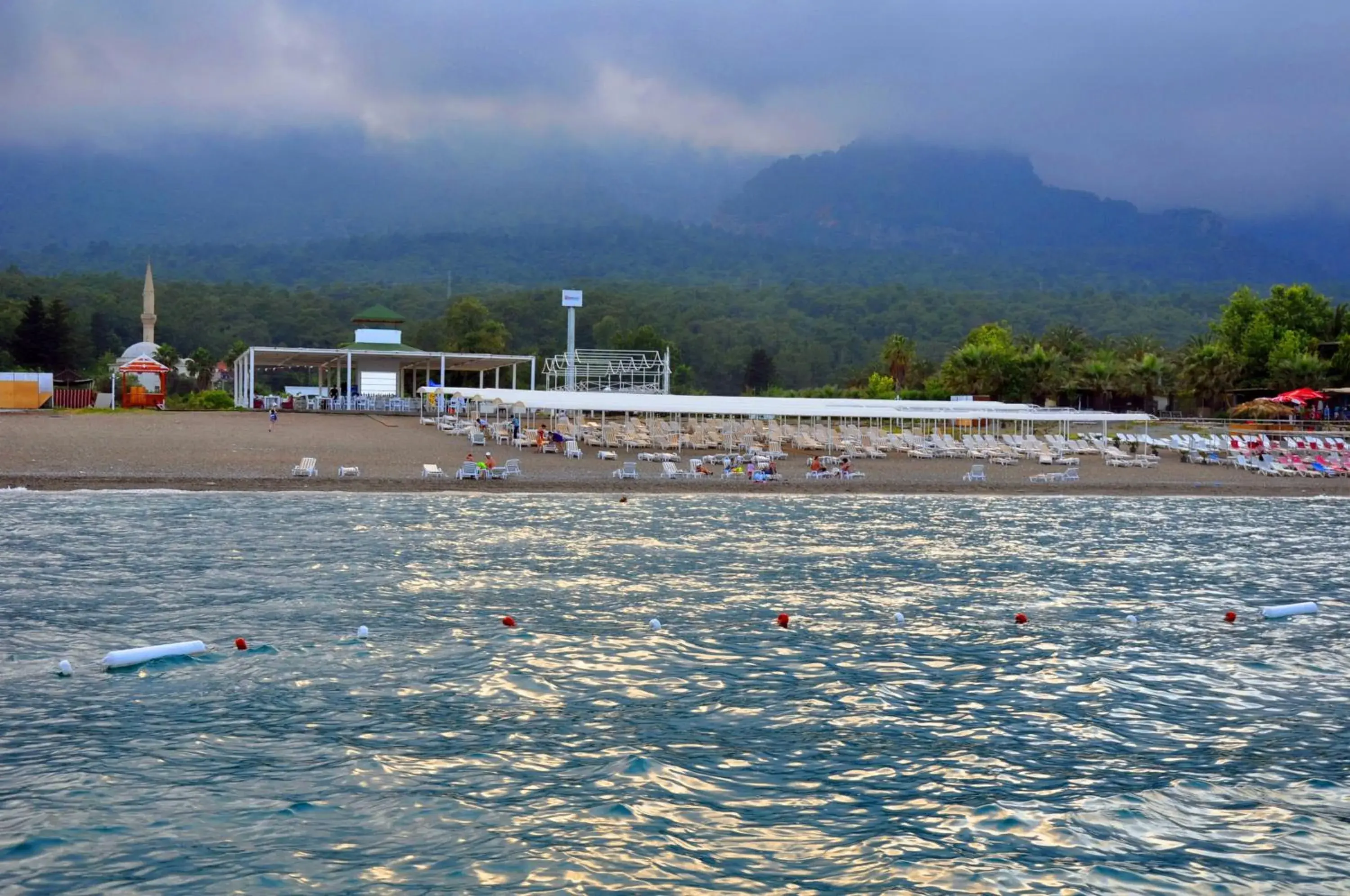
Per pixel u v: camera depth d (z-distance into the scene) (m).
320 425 59.69
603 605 20.84
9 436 48.03
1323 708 14.81
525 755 12.33
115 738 12.67
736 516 36.06
